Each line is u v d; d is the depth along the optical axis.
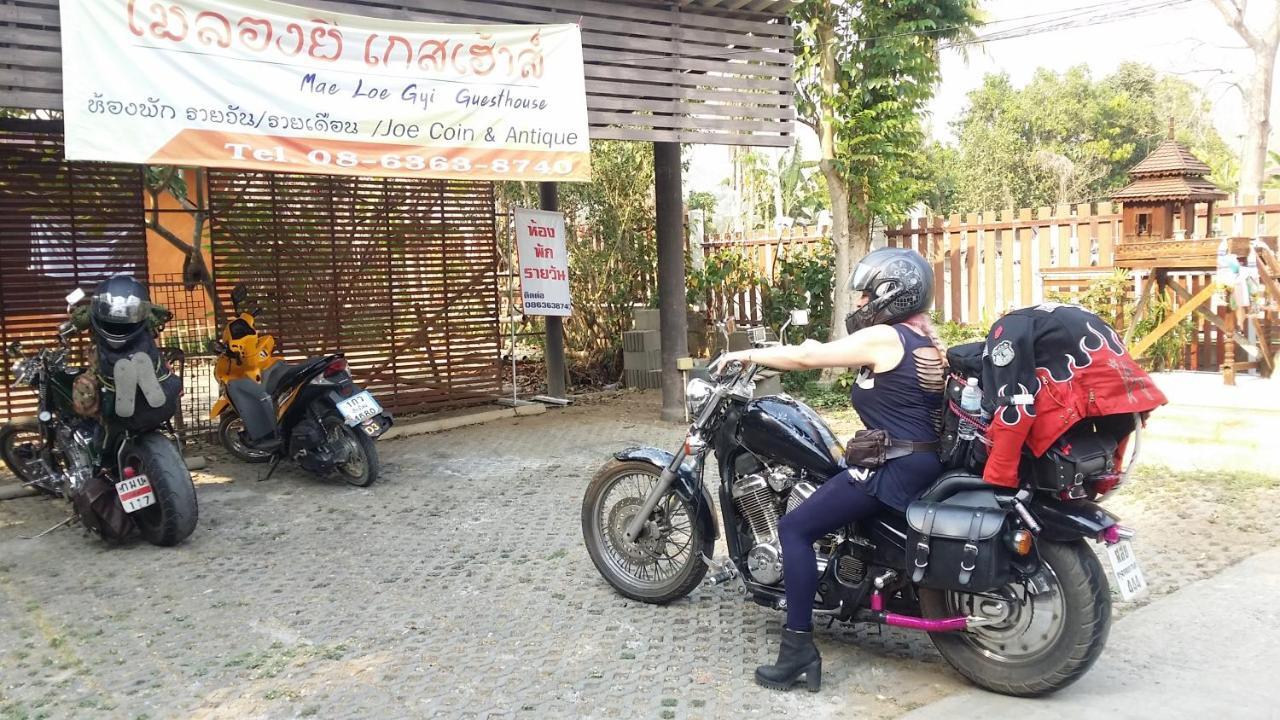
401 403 9.34
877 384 3.52
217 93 6.13
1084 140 32.59
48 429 5.97
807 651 3.53
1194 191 8.73
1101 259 9.64
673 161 8.91
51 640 4.13
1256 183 20.36
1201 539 5.05
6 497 6.63
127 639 4.14
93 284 7.33
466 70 7.05
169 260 13.06
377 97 6.73
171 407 5.35
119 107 5.78
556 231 9.78
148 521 5.50
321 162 6.56
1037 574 3.28
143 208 7.52
